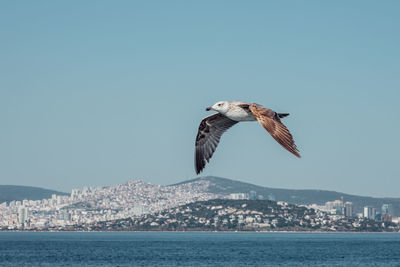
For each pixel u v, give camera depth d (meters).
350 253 142.12
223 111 10.34
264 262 109.94
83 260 117.19
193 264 104.81
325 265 102.69
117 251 153.38
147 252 147.62
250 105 7.54
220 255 133.25
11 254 139.50
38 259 121.12
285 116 8.82
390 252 147.62
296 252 146.88
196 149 11.39
